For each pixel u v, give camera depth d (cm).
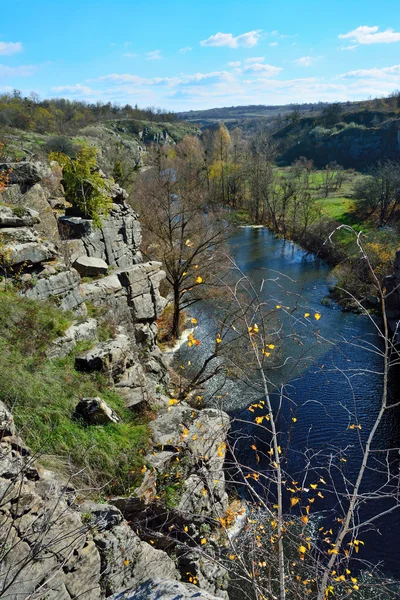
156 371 1808
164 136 15462
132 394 1197
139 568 722
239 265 4397
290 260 4606
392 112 12669
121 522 737
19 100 11338
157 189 3328
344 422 1989
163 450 1040
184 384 2073
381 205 5403
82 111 14962
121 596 581
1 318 1134
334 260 4291
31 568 544
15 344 1092
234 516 1089
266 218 6706
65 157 2295
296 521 1370
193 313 3175
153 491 962
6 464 625
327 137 12538
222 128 9962
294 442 1861
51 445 890
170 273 2698
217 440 1134
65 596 576
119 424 1042
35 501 600
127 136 13825
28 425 891
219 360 2453
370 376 2358
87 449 877
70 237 2003
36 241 1452
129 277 1964
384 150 11256
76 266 1858
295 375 2330
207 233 3244
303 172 8906
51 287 1415
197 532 1001
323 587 463
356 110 14512
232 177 7788
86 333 1319
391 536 1430
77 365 1173
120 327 1667
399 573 1295
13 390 934
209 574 959
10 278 1320
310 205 5541
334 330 2917
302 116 18050
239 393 2183
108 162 5494
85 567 619
